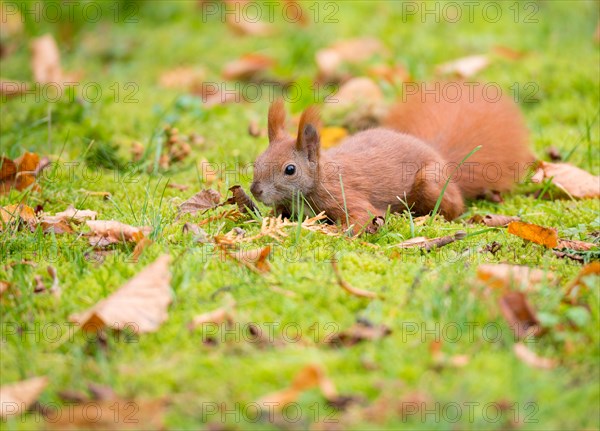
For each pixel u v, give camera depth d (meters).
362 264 7.37
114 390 5.76
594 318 6.39
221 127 12.27
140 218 8.73
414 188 9.49
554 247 7.99
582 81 13.09
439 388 5.65
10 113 12.54
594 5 16.23
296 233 7.95
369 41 14.79
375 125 12.28
